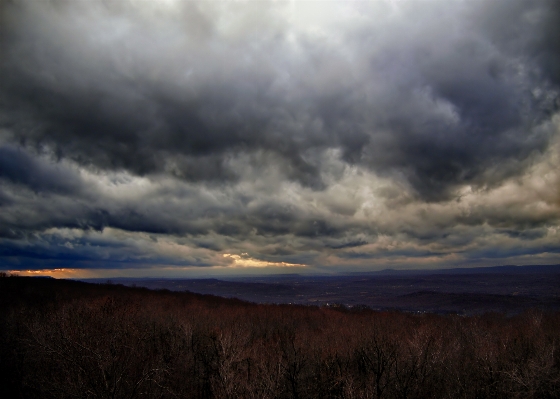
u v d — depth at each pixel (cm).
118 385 1770
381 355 2569
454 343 3034
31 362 2167
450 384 2400
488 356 2648
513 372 2314
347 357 2827
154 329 3088
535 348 2969
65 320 2300
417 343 2783
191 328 3288
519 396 2231
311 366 2506
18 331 2594
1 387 2092
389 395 2245
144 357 2289
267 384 1967
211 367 2370
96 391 1669
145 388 2028
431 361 2569
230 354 2303
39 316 2886
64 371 1839
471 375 2491
